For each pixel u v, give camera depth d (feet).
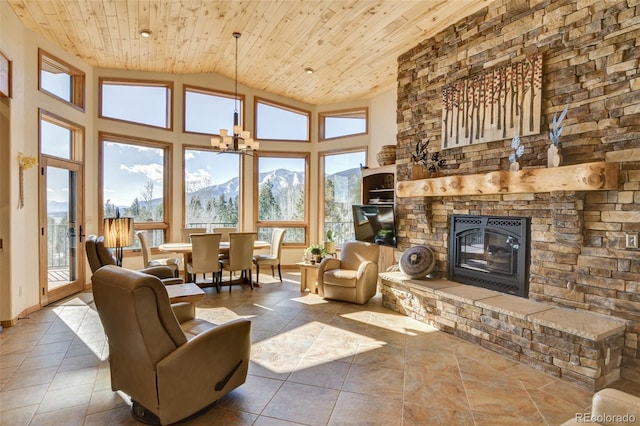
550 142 10.71
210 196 22.68
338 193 23.90
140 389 6.96
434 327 12.76
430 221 14.69
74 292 17.06
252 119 23.30
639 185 8.88
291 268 24.58
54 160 15.75
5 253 12.60
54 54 15.71
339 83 20.45
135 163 20.12
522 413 7.55
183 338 7.06
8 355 10.28
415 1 12.58
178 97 21.20
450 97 13.74
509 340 10.28
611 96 9.39
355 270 16.78
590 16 9.78
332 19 14.12
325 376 9.12
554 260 10.55
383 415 7.45
